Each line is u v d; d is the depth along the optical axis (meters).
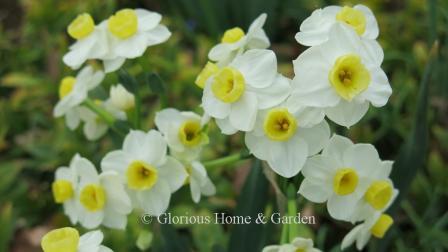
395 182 0.46
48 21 0.73
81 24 0.42
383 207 0.39
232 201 0.55
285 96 0.37
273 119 0.36
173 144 0.39
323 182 0.37
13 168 0.59
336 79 0.36
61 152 0.59
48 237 0.37
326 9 0.39
